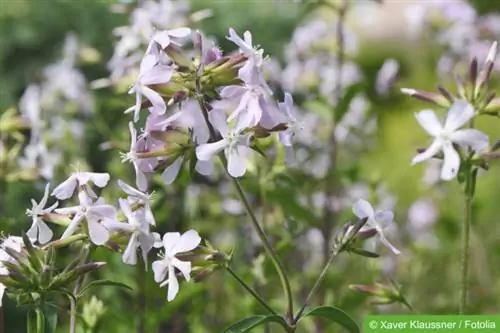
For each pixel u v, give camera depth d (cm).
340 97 102
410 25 123
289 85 120
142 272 88
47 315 69
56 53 164
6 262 68
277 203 92
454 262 113
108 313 86
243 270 93
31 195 114
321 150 111
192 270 70
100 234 68
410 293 108
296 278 96
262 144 80
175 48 68
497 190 132
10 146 96
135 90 68
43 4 166
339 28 102
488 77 73
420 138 160
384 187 112
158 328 93
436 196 120
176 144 69
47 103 110
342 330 93
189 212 95
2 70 163
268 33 187
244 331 69
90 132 122
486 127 154
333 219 100
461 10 119
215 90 69
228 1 186
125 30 95
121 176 97
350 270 103
